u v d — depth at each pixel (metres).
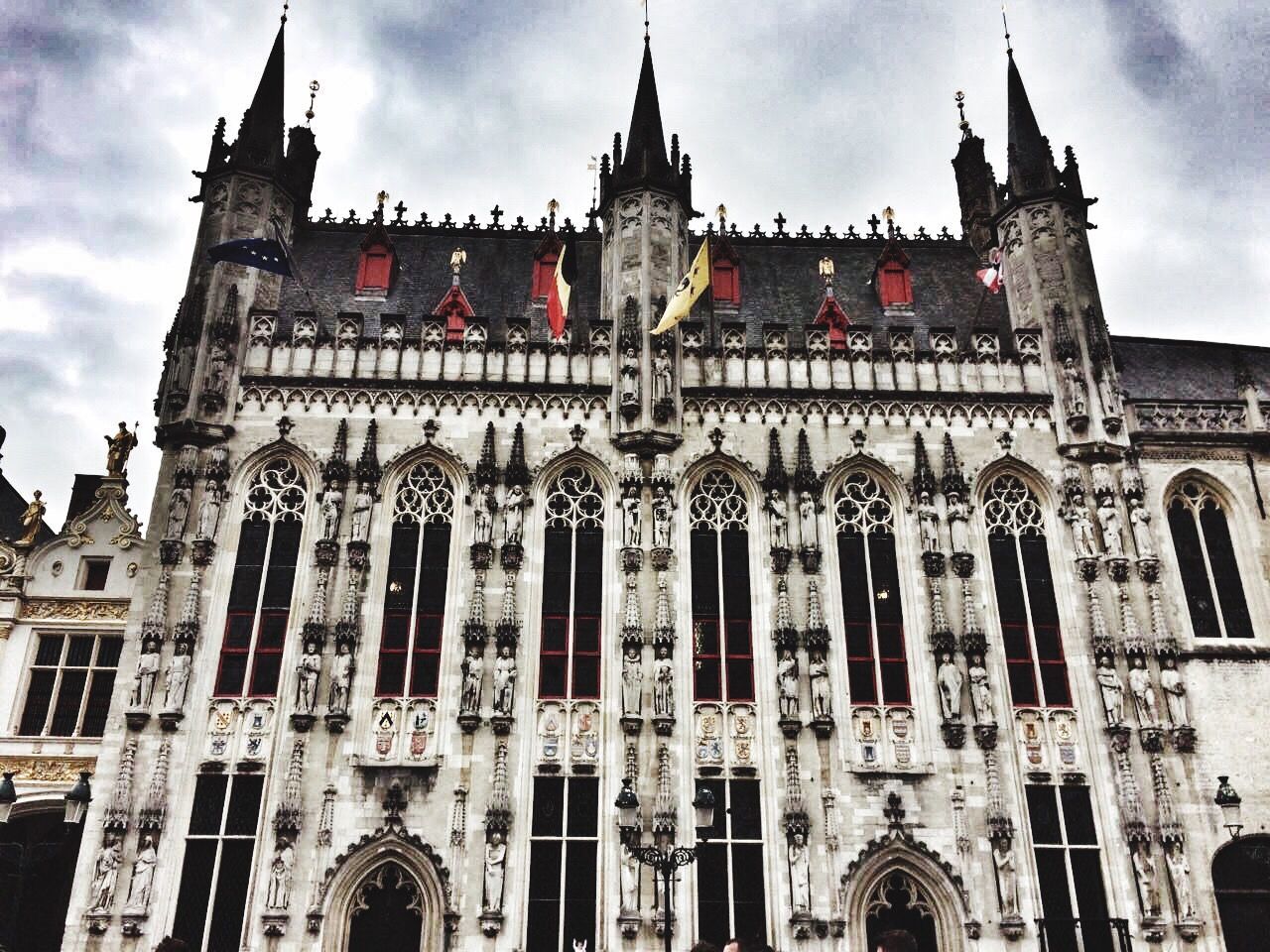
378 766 29.27
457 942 27.53
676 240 37.53
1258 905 29.56
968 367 35.88
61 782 31.75
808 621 31.53
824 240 45.00
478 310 39.25
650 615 31.47
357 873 28.28
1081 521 33.16
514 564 31.78
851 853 29.11
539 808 29.41
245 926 27.48
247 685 30.25
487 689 30.38
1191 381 39.38
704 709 30.72
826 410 34.72
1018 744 30.75
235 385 33.81
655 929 27.89
